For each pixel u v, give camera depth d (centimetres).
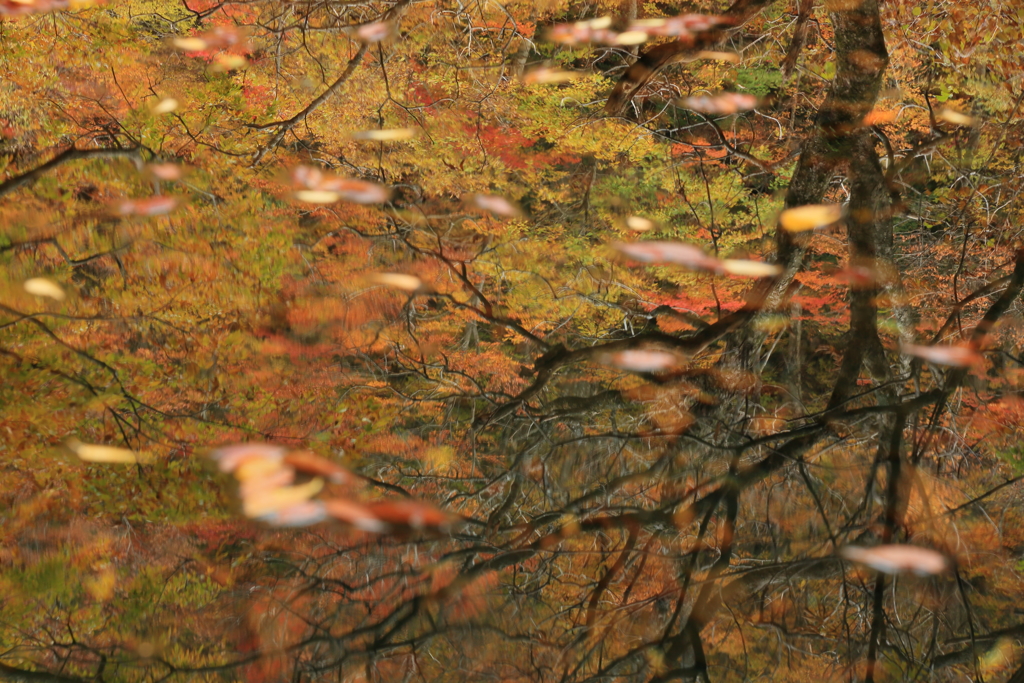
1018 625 425
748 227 1342
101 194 916
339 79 849
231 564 577
